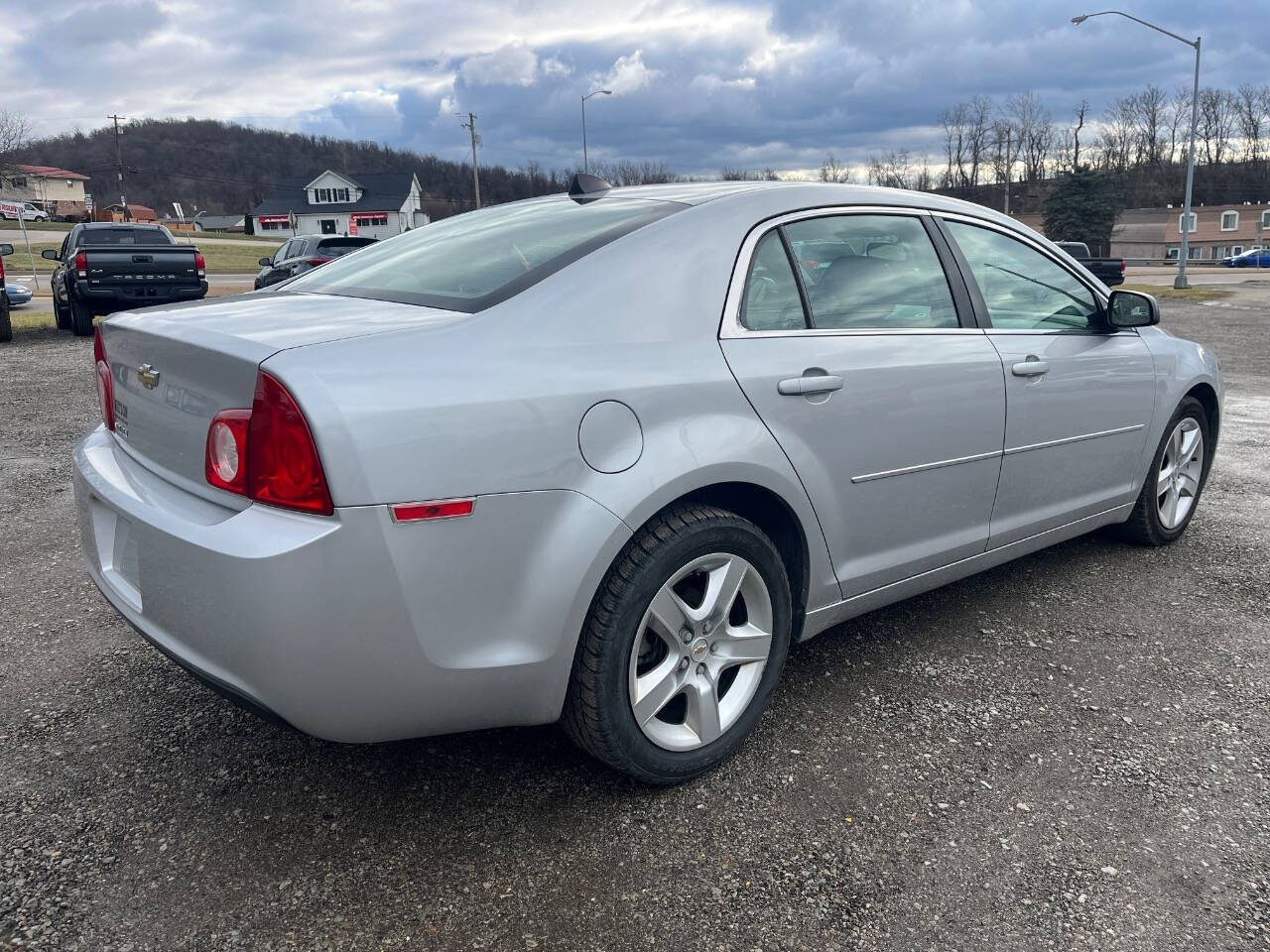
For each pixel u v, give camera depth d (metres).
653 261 2.44
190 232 86.06
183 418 2.18
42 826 2.29
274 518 1.92
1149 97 92.81
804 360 2.60
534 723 2.24
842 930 1.97
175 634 2.11
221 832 2.27
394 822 2.32
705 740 2.48
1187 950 1.91
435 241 2.97
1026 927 1.97
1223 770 2.55
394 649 1.97
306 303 2.49
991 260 3.35
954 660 3.20
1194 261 80.19
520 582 2.09
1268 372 10.53
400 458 1.92
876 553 2.89
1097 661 3.19
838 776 2.52
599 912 2.02
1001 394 3.15
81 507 2.57
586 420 2.16
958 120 84.00
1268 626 3.47
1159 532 4.24
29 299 18.45
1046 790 2.45
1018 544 3.45
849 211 2.93
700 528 2.33
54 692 2.96
